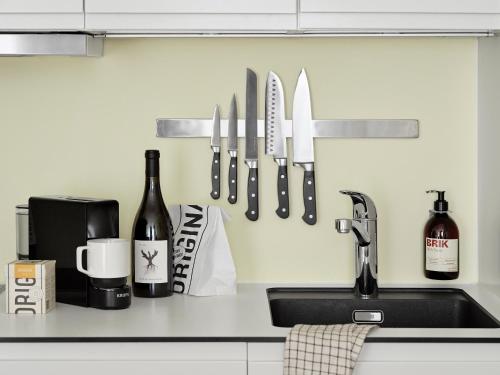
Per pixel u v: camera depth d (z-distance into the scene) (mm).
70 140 2330
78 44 2049
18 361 1755
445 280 2293
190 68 2326
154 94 2328
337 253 2350
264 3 2006
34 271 1936
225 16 2012
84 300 2018
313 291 2279
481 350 1753
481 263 2311
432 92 2334
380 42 2328
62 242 2051
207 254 2170
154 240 2119
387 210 2346
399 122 2328
